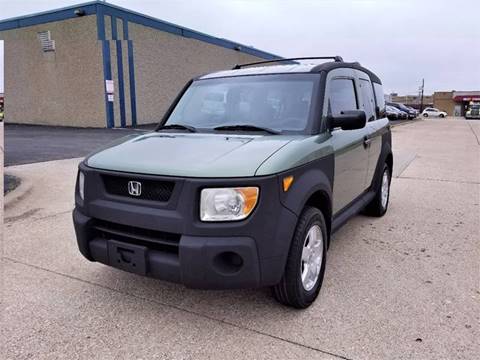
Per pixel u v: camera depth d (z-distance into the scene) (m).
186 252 2.48
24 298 3.19
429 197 6.73
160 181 2.59
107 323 2.85
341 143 3.67
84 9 18.28
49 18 19.61
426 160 11.32
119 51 18.88
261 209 2.53
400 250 4.25
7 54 21.64
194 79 4.42
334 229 3.63
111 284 3.43
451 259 4.00
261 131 3.41
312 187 2.94
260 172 2.55
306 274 3.04
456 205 6.18
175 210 2.54
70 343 2.62
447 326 2.79
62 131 17.16
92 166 2.93
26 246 4.27
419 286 3.40
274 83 3.77
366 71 5.16
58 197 6.23
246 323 2.84
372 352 2.51
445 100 93.69
